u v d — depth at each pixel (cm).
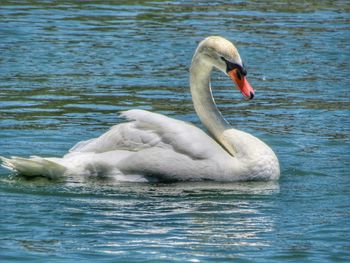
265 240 1245
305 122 1959
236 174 1500
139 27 2919
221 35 2827
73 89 2203
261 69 2453
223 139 1545
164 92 2206
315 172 1595
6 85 2217
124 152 1522
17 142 1725
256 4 3409
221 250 1201
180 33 2842
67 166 1523
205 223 1305
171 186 1483
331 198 1446
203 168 1494
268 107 2097
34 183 1491
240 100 2178
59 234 1252
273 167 1520
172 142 1503
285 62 2530
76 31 2831
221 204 1395
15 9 3128
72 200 1402
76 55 2545
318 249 1215
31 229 1269
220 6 3338
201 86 1577
